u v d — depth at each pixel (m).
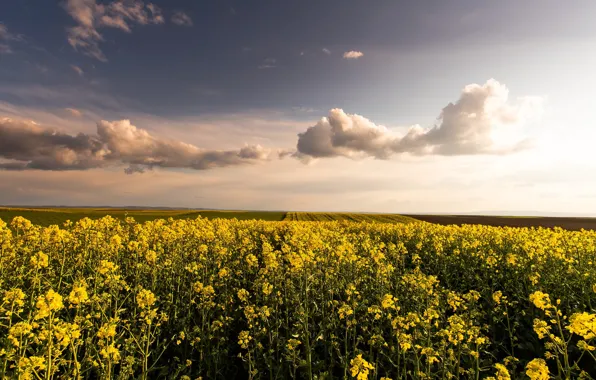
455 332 5.87
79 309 7.21
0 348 5.88
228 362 7.51
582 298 9.16
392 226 28.89
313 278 9.43
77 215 48.28
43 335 5.46
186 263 12.23
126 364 6.45
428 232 22.45
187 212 82.94
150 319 6.75
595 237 19.59
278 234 23.77
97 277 8.30
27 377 5.00
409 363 6.80
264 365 7.23
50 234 11.05
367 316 7.95
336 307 8.69
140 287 8.84
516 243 16.48
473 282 12.47
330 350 7.05
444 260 14.35
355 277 10.41
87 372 6.30
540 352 7.42
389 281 10.38
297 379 6.96
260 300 9.50
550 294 9.63
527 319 8.76
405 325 6.22
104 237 12.91
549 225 50.31
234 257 15.00
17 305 6.99
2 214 43.03
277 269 9.71
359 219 60.66
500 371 4.69
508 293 11.05
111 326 5.73
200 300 9.09
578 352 7.16
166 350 7.91
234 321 9.15
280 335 8.27
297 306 8.40
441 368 6.16
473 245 15.73
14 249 10.60
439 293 9.54
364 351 7.24
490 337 8.45
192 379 6.92
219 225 23.16
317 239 11.80
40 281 8.43
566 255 13.29
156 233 15.95
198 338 7.18
